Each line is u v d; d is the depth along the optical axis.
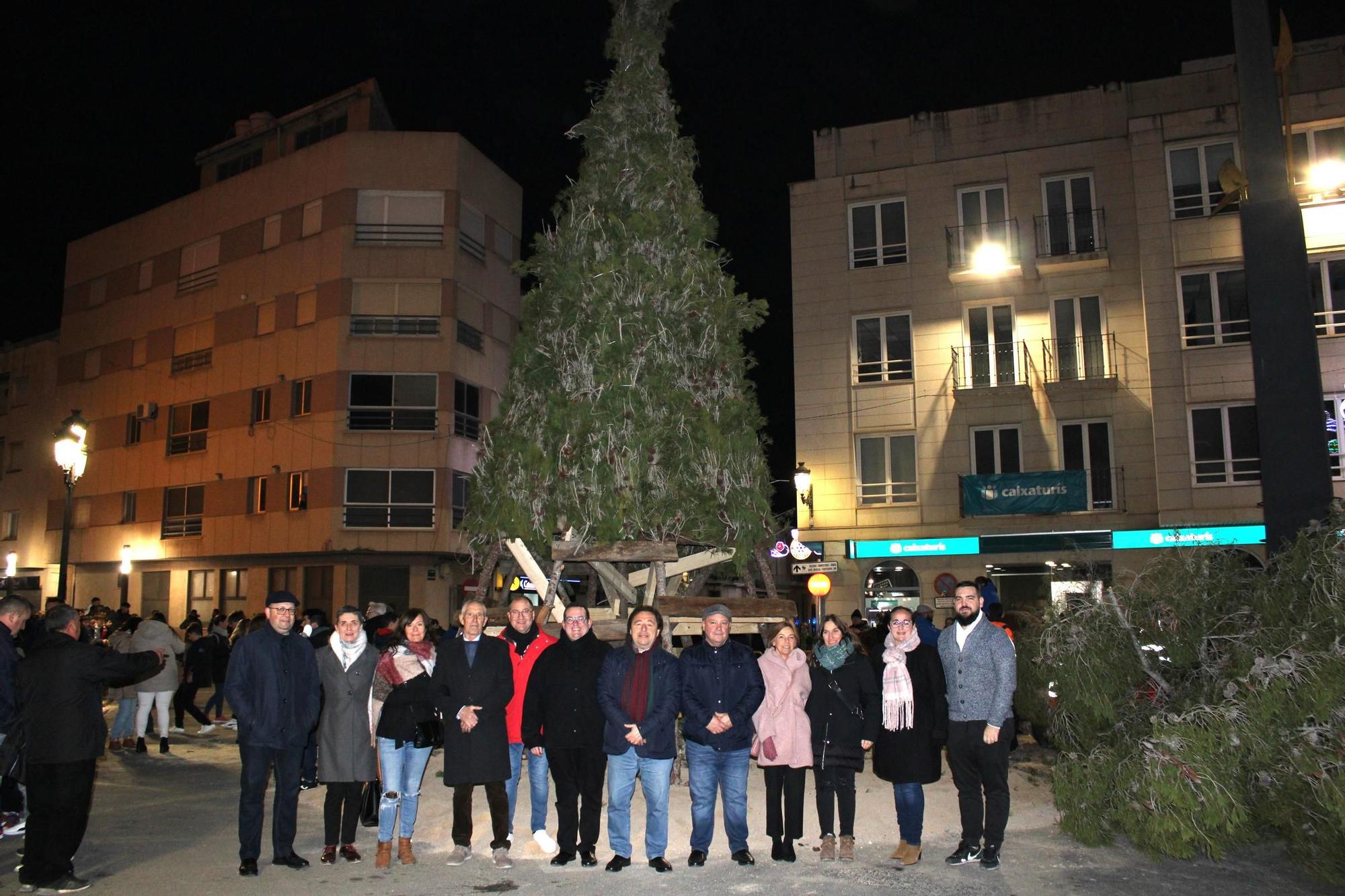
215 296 31.16
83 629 9.91
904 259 24.30
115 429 33.53
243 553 28.92
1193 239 21.77
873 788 8.88
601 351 9.04
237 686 6.50
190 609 30.77
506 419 9.74
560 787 6.67
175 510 31.33
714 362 9.76
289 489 28.41
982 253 23.53
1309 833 6.19
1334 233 20.97
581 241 9.62
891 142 24.92
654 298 9.38
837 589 23.52
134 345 33.59
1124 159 22.89
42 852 6.09
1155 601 8.16
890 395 23.83
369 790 7.98
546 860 6.80
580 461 8.85
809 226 25.02
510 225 31.42
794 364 24.62
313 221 29.20
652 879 6.31
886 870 6.48
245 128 33.38
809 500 23.95
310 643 6.87
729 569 11.44
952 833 7.44
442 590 28.11
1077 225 23.11
